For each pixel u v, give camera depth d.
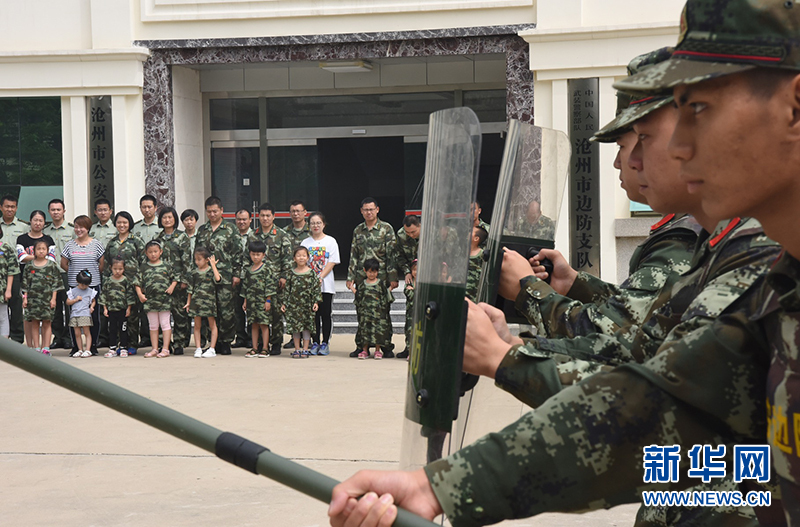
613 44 9.76
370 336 8.55
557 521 3.54
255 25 10.76
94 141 10.97
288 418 5.52
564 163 2.27
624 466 1.11
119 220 9.05
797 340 1.02
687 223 1.87
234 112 12.36
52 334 9.49
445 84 11.79
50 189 11.12
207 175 12.26
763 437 1.13
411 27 10.45
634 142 1.68
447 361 1.48
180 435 1.30
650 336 1.62
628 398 1.11
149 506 3.77
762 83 0.92
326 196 12.38
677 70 0.95
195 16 10.80
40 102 11.05
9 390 6.86
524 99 10.16
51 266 8.84
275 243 8.93
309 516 3.62
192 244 9.45
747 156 0.94
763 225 1.01
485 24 10.24
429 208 1.61
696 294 1.52
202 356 8.79
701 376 1.11
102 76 10.87
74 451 4.80
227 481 4.18
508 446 1.10
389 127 12.13
